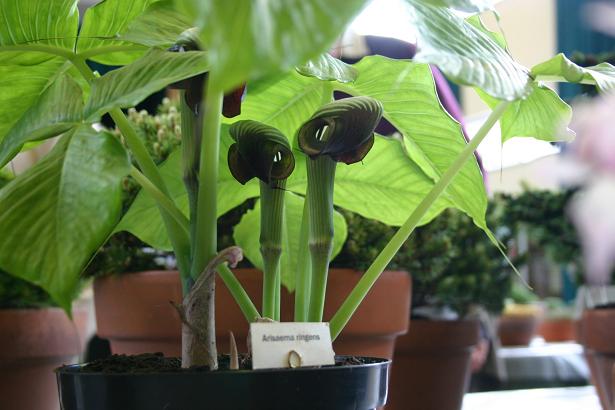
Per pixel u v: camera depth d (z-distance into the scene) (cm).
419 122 77
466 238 132
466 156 66
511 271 138
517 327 236
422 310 131
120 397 53
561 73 58
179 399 53
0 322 102
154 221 82
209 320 59
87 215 49
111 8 70
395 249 65
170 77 50
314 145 58
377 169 86
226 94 62
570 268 153
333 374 56
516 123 68
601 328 124
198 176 61
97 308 100
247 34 33
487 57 51
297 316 68
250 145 59
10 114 76
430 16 50
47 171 51
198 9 34
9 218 50
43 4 66
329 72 60
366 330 95
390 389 127
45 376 107
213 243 58
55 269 48
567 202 139
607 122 125
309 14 34
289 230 89
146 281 93
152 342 94
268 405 53
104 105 52
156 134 105
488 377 187
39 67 73
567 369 201
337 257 100
